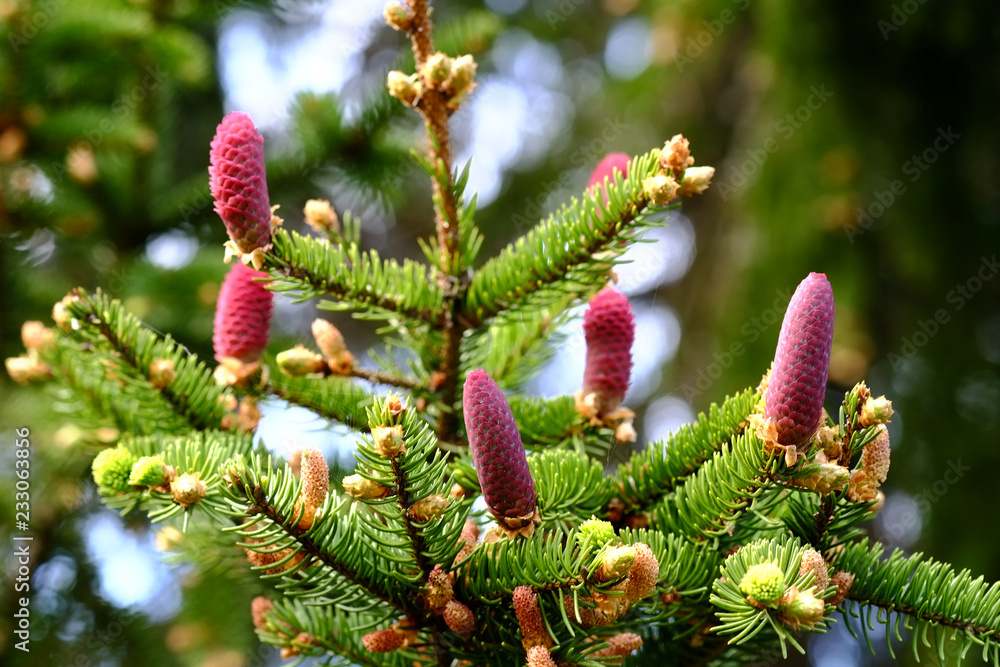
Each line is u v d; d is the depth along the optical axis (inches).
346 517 32.5
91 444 36.7
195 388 36.0
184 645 48.6
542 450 36.1
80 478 52.2
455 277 35.5
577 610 31.5
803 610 31.1
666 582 33.0
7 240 57.2
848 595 33.4
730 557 31.9
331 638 34.2
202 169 79.7
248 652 48.1
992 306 73.9
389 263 35.8
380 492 31.8
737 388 69.6
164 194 62.7
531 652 31.6
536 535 32.2
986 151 74.9
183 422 36.1
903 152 71.2
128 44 54.2
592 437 36.4
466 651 32.8
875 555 33.4
